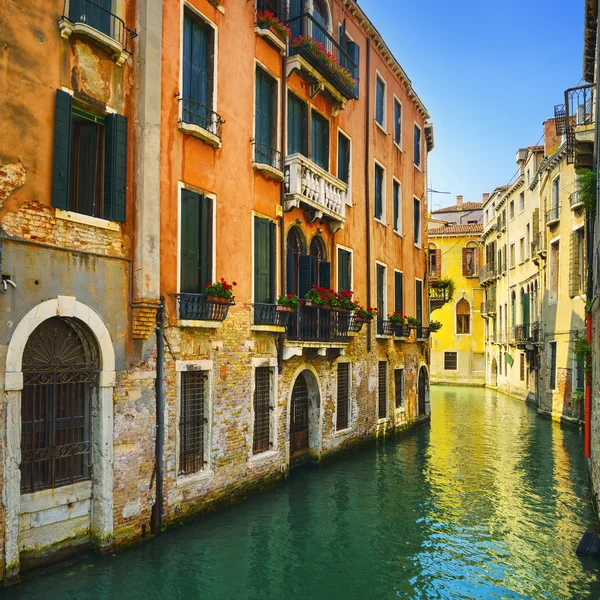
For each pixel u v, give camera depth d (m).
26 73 6.62
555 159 22.50
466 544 9.09
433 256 41.56
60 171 6.94
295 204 11.64
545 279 24.64
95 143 7.80
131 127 7.98
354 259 15.32
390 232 18.14
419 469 13.79
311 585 7.47
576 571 8.15
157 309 8.13
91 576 6.94
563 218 22.00
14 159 6.45
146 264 7.88
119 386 7.62
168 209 8.50
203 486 9.11
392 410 17.84
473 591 7.50
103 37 7.35
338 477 12.66
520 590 7.55
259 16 10.95
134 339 7.87
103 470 7.37
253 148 10.68
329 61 12.72
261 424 10.98
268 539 8.77
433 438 18.12
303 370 12.72
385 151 17.84
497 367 36.25
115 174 7.66
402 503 11.05
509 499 11.52
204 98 9.55
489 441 17.73
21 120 6.55
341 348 13.34
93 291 7.32
